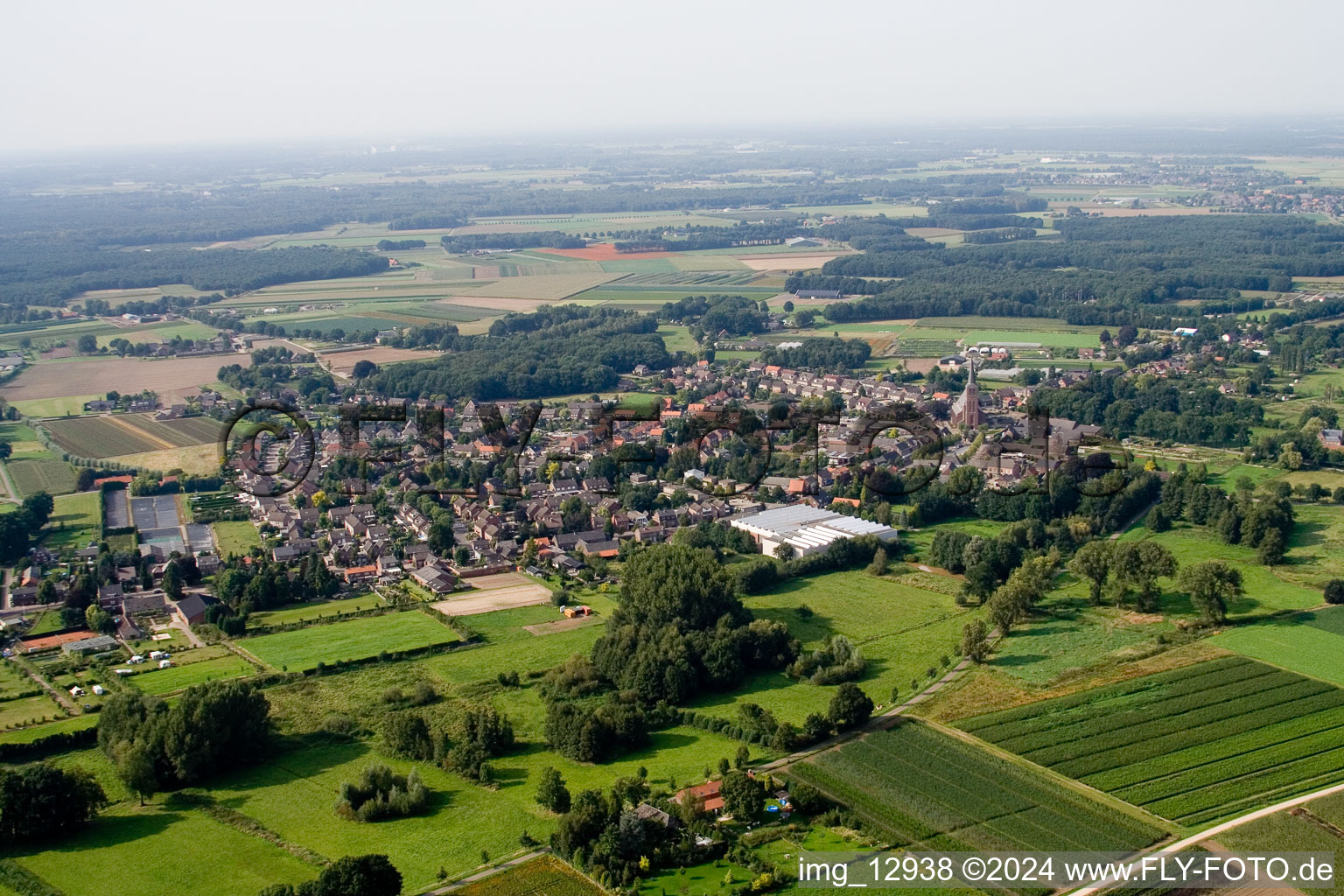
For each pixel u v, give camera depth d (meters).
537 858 191.88
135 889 185.25
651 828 191.88
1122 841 191.62
